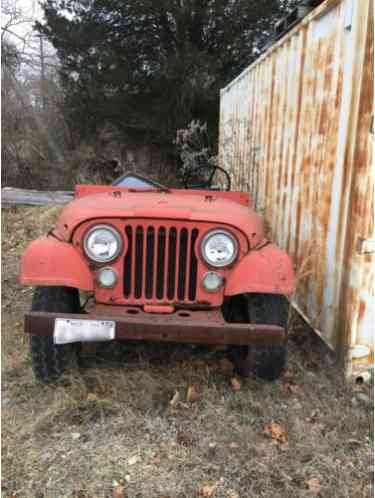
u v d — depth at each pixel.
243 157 7.28
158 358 3.72
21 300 4.95
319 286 3.92
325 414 3.10
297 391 3.33
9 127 16.50
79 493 2.40
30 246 3.02
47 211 8.67
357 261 3.26
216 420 2.98
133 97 16.11
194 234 3.02
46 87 17.83
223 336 2.79
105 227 2.96
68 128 17.23
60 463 2.60
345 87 3.45
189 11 15.05
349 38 3.39
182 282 3.08
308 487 2.48
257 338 2.81
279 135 5.22
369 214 3.17
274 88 5.49
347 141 3.41
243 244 3.05
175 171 16.48
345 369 3.42
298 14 4.81
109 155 16.67
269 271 3.01
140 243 3.02
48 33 15.74
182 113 15.61
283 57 5.11
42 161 16.28
